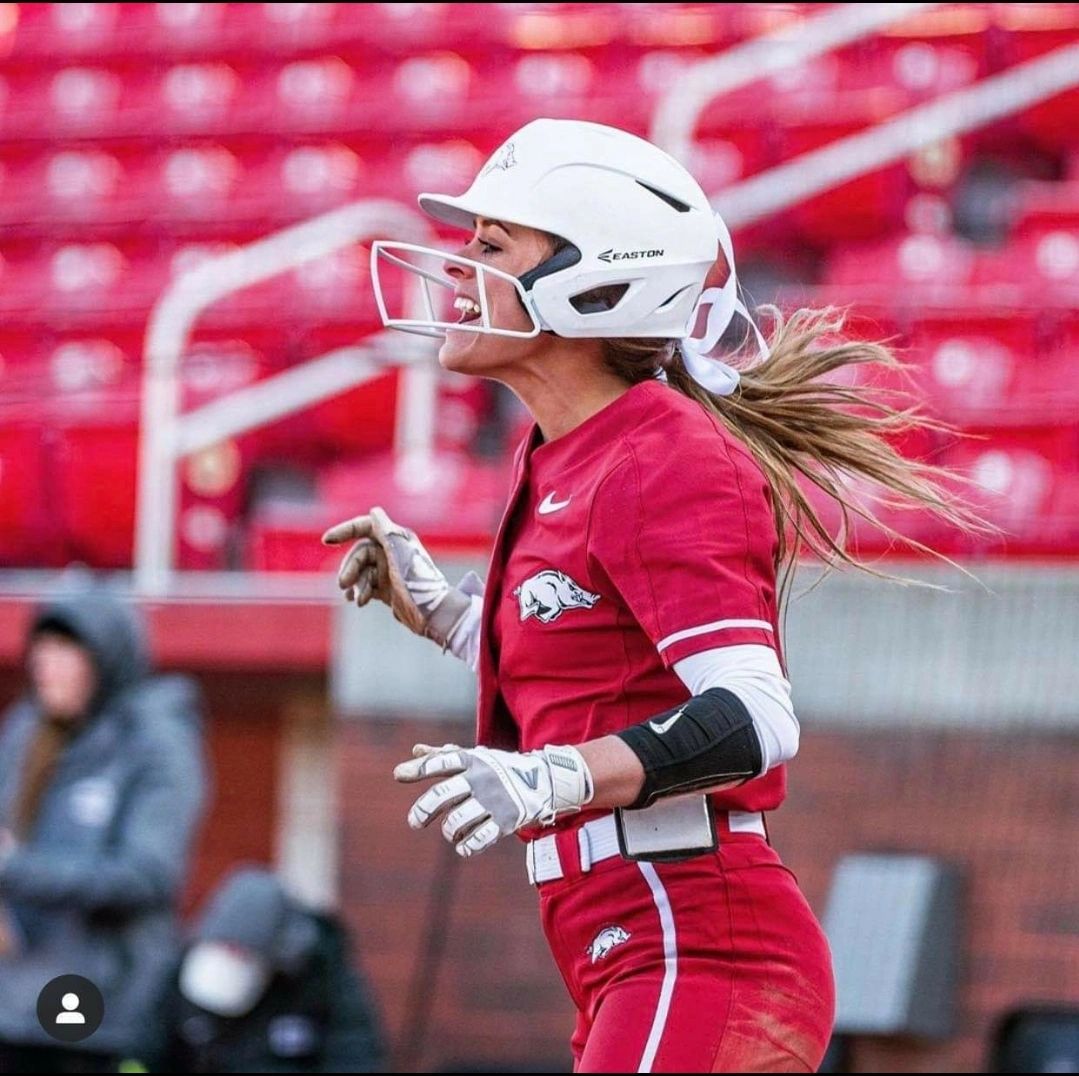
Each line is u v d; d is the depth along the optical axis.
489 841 7.98
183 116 40.50
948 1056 18.33
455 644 10.98
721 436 8.96
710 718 8.24
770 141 35.31
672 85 38.66
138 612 22.59
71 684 16.81
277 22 41.97
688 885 8.92
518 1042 19.80
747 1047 8.75
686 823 8.88
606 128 9.48
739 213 29.12
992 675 19.20
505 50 40.22
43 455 28.38
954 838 19.03
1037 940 18.64
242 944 16.47
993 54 37.06
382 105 39.59
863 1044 18.36
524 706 9.34
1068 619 19.09
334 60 40.88
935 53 37.25
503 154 9.47
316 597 22.38
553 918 9.32
